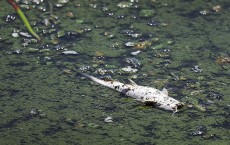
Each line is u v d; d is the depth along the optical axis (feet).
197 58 37.17
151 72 35.73
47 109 32.19
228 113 31.96
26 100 32.91
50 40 38.99
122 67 36.19
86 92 33.76
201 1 44.50
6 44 38.42
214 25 41.22
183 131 30.45
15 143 29.30
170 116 31.71
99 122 31.17
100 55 37.45
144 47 38.32
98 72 35.65
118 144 29.25
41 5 43.32
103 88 34.19
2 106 32.32
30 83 34.37
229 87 34.14
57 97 33.22
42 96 33.24
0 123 30.91
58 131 30.37
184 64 36.50
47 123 31.01
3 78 34.76
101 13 42.57
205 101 32.94
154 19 41.86
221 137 29.99
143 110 32.27
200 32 40.27
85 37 39.47
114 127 30.73
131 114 31.89
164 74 35.50
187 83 34.58
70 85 34.35
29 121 31.17
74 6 43.39
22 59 36.78
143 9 43.19
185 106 32.50
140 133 30.25
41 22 41.09
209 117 31.63
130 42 38.86
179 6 43.73
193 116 31.68
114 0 44.47
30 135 29.99
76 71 35.73
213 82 34.63
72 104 32.65
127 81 34.73
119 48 38.24
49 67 36.04
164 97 32.83
